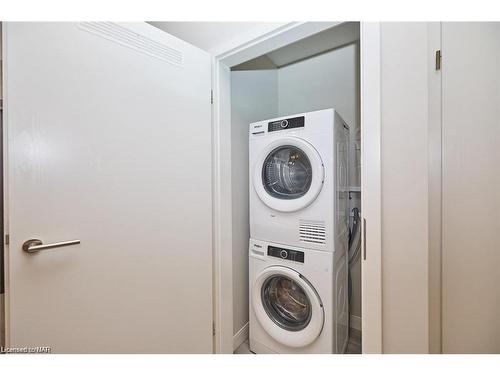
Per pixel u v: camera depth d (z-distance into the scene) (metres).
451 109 0.75
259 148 1.47
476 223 0.75
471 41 0.75
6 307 0.71
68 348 0.81
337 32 1.70
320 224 1.23
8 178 0.69
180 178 1.12
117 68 0.91
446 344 0.75
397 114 0.77
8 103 0.69
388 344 0.79
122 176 0.93
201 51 1.22
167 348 1.07
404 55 0.77
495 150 0.75
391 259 0.78
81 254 0.83
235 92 1.62
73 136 0.81
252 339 1.50
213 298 1.35
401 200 0.77
